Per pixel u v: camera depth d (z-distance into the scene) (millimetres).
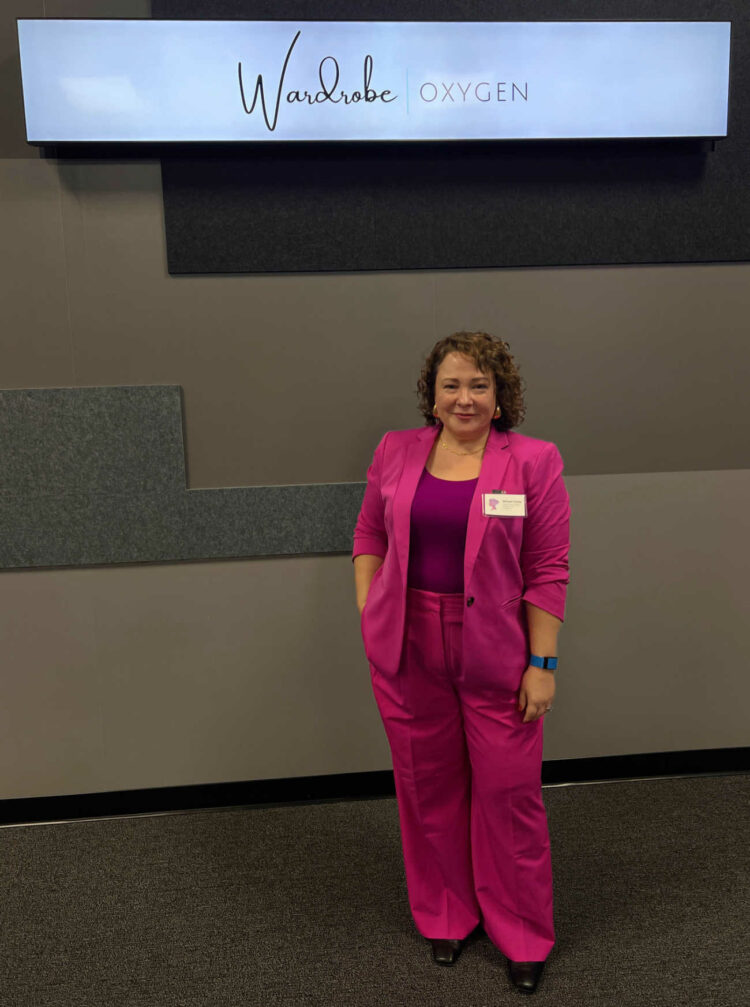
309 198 2145
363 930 1851
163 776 2363
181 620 2297
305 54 2002
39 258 2119
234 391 2215
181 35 1970
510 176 2174
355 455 2268
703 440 2348
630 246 2234
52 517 2221
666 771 2447
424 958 1758
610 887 1970
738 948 1754
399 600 1623
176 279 2158
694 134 2105
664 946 1767
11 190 2086
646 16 2150
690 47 2062
